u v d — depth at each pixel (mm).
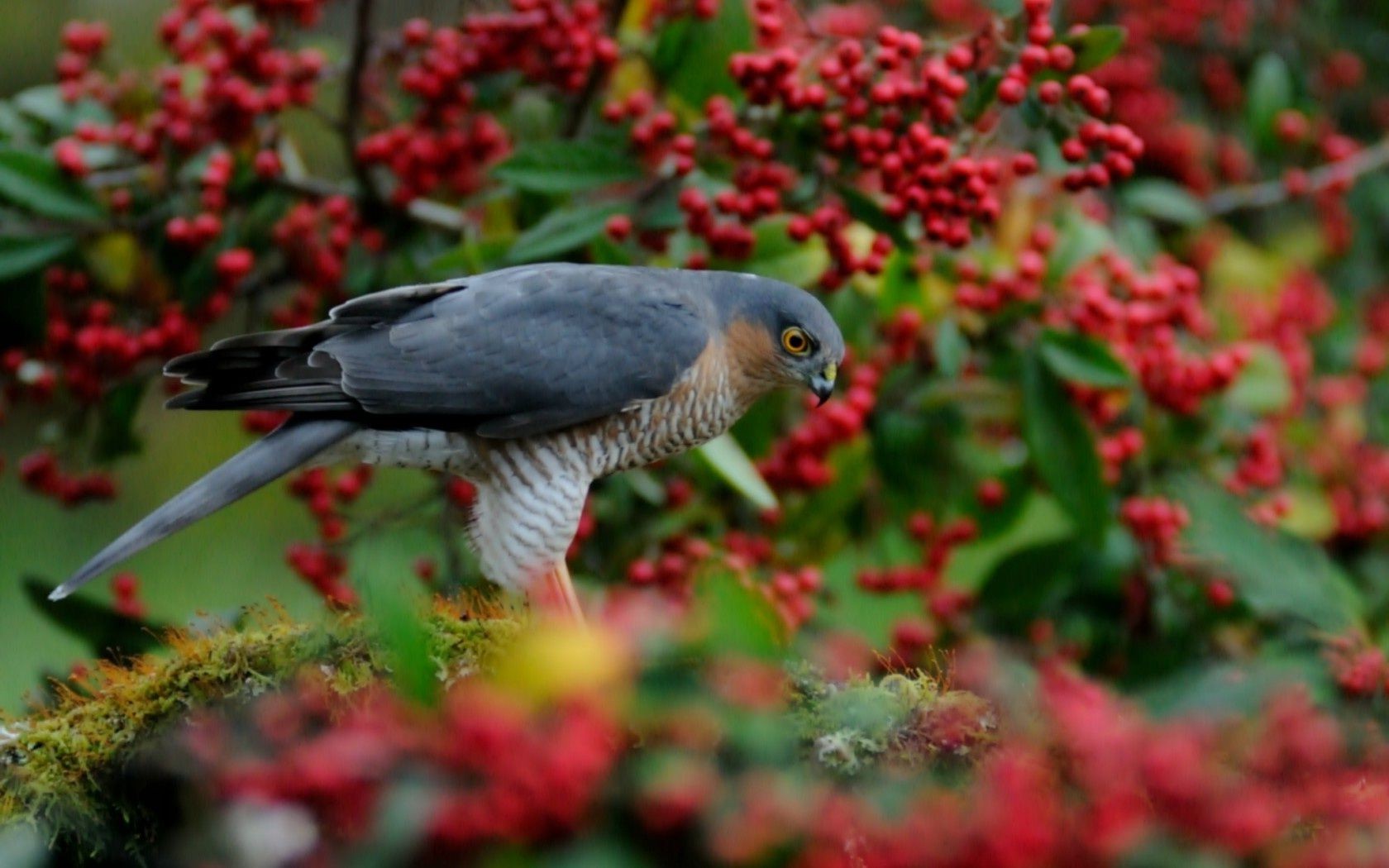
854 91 9438
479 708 5281
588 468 9508
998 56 9742
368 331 9289
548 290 9414
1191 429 10609
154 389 14117
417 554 10523
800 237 9594
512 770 5129
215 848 6312
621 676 5660
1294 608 8625
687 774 5348
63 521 15508
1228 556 8984
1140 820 5340
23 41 17500
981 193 9281
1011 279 10102
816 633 10031
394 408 9156
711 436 9852
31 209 10359
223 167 10281
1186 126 13328
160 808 7109
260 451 9094
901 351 10375
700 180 9922
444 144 10695
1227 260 12148
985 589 10297
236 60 10445
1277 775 5895
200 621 7828
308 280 10844
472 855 5176
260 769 5562
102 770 7133
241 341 8984
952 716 6574
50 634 14180
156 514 8828
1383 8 14453
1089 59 9383
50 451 10883
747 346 9750
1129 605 10352
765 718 5840
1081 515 9727
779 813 5441
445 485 10344
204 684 7094
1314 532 10594
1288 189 12234
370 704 6801
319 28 13781
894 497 10703
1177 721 6078
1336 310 12836
